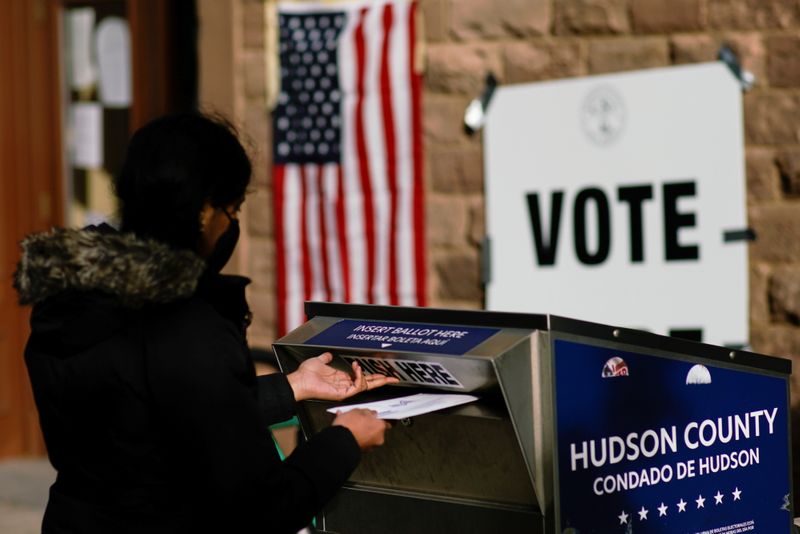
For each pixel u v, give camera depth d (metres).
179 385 3.05
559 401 3.45
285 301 8.04
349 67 7.80
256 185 8.10
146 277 3.04
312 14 7.90
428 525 3.83
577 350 3.49
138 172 3.18
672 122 6.82
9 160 9.97
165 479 3.14
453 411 3.60
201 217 3.23
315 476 3.17
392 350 3.64
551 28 7.18
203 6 8.20
